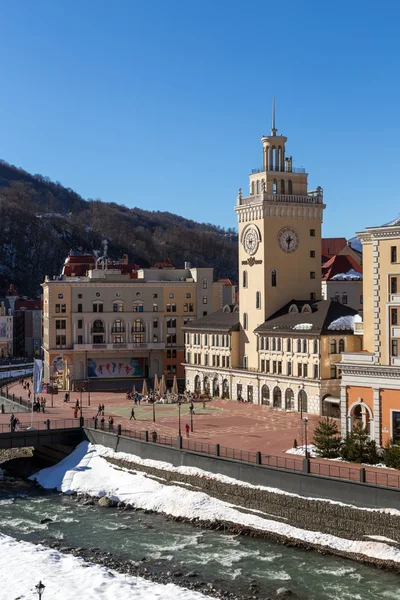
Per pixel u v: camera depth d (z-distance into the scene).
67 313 175.38
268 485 79.44
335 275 175.50
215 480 83.25
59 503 88.00
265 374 136.25
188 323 166.00
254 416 122.00
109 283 177.38
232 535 74.81
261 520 76.50
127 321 178.50
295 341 129.62
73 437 108.00
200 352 159.25
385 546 67.00
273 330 135.00
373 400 88.69
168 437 100.25
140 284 179.38
